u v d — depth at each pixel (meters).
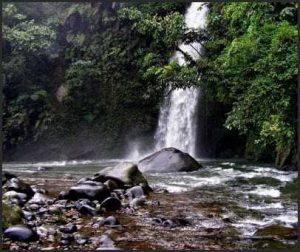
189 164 12.56
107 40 22.00
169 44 14.03
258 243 4.88
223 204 7.23
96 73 21.66
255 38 9.93
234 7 10.80
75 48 22.67
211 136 18.81
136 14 14.20
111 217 5.76
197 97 18.92
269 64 8.79
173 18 13.25
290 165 12.38
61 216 6.10
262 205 7.12
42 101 21.75
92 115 21.61
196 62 12.95
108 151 21.22
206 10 18.73
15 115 21.36
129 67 21.44
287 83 8.63
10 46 22.23
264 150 15.22
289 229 5.38
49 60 22.67
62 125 21.50
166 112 20.38
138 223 5.84
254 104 9.27
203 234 5.29
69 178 11.02
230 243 4.90
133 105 21.30
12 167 16.06
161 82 13.09
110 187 8.30
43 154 21.33
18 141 21.42
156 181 10.21
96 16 22.48
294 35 8.37
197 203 7.33
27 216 5.77
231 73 11.77
